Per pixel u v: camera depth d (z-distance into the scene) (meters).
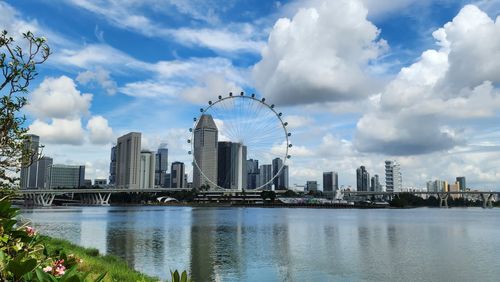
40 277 8.04
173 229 104.56
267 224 126.75
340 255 60.91
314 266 51.56
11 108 12.02
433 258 59.31
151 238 81.50
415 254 63.16
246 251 63.84
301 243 75.56
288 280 43.34
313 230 105.38
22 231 11.75
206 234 91.38
